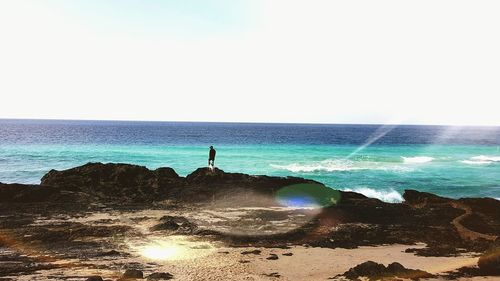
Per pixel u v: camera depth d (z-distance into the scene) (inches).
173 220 850.1
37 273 517.7
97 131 5949.8
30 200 1011.3
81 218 864.9
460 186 1663.4
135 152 2657.5
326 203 1082.7
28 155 2429.9
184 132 6058.1
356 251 681.6
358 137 5364.2
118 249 647.8
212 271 544.1
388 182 1721.2
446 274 547.5
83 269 538.0
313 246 708.0
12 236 702.5
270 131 7037.4
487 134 7317.9
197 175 1217.4
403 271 538.6
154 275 505.4
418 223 897.5
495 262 562.3
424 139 5162.4
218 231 766.5
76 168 1208.8
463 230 856.3
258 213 945.5
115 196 1111.6
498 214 1003.9
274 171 1946.4
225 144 3590.1
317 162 2262.6
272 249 677.9
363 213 960.3
